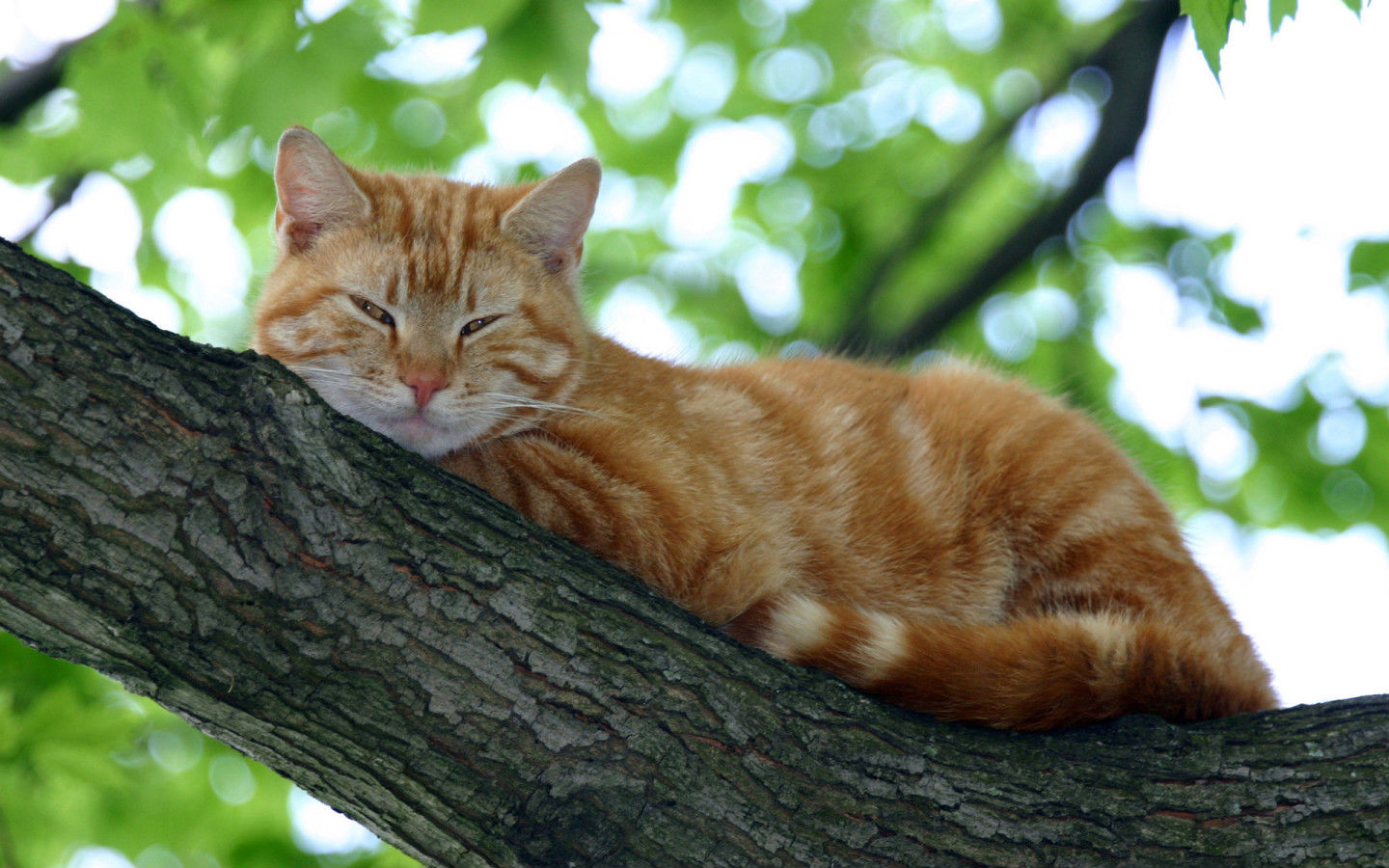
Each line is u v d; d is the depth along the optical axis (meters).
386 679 2.46
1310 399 7.48
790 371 4.52
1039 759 2.77
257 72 4.95
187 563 2.34
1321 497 7.59
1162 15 6.96
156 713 6.18
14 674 5.51
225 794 6.84
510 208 3.97
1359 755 2.66
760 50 8.17
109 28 5.24
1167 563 4.07
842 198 8.45
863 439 4.27
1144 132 6.94
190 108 5.31
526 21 5.10
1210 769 2.70
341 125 6.88
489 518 2.67
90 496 2.28
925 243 7.95
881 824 2.62
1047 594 4.08
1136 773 2.72
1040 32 8.12
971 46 8.41
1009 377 4.75
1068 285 8.15
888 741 2.74
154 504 2.31
